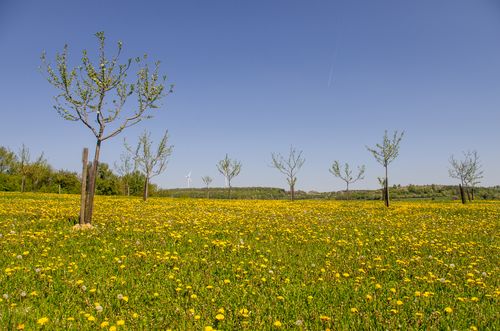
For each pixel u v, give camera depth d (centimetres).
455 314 623
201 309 637
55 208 2309
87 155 1499
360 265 971
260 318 603
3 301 621
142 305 651
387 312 629
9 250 982
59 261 900
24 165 7225
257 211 2620
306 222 1866
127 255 1002
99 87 1527
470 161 6066
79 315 590
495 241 1351
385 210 2892
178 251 1080
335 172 6275
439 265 972
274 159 6256
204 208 2852
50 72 1458
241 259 1001
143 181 9094
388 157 3691
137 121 1611
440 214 2502
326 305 668
